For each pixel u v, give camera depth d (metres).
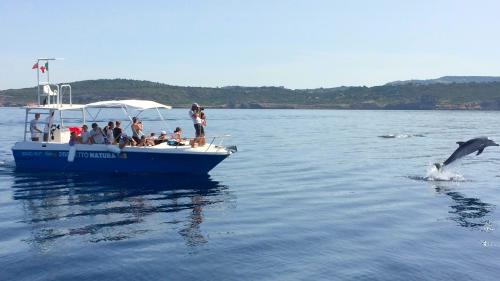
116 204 16.30
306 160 29.39
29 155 22.67
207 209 15.66
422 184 20.50
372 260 10.78
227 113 138.88
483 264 10.54
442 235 12.72
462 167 25.55
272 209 15.71
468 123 79.88
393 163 27.89
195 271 10.10
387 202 16.78
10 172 22.52
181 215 14.85
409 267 10.35
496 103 170.38
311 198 17.52
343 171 24.58
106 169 22.06
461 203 16.58
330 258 10.91
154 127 57.38
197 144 21.69
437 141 44.03
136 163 21.64
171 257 10.94
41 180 20.53
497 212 15.27
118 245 11.80
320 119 98.81
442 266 10.41
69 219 14.31
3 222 13.97
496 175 22.81
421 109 180.62
